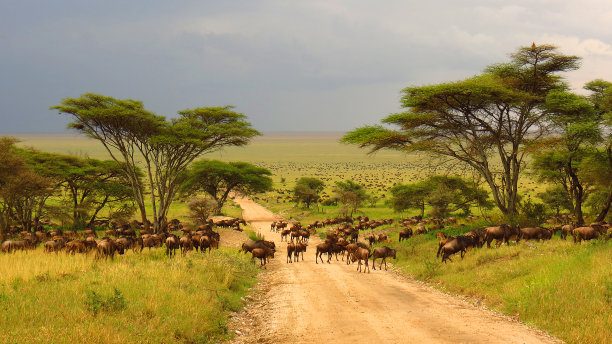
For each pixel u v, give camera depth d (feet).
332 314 41.24
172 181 125.80
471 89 79.30
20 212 137.18
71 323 30.27
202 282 50.34
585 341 31.24
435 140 93.61
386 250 73.31
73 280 46.34
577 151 101.76
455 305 45.21
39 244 99.25
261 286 60.59
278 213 266.98
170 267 57.11
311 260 90.58
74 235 118.52
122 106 112.68
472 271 57.11
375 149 100.27
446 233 95.14
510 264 54.75
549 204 179.52
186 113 128.77
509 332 34.42
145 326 31.81
